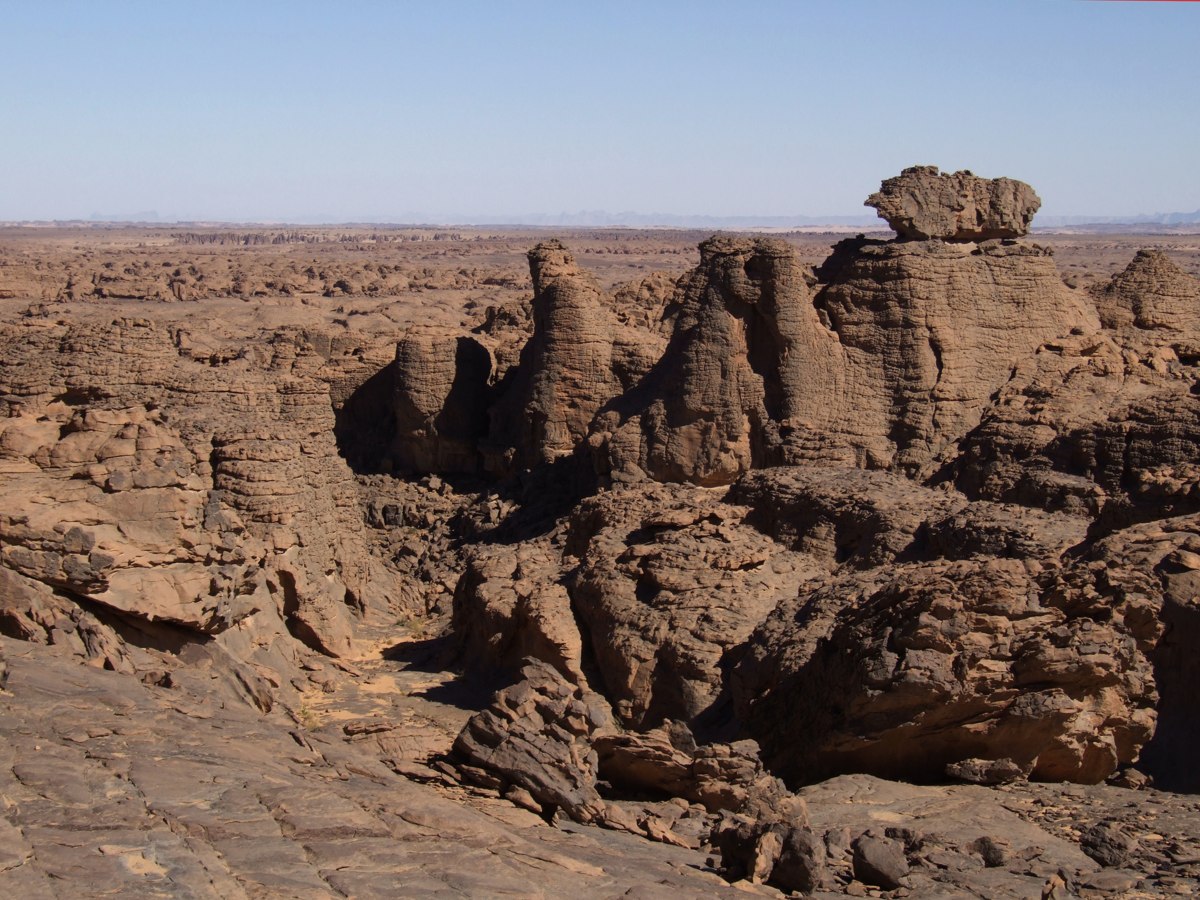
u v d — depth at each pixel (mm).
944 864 18250
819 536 33656
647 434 44531
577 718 21516
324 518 40312
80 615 24703
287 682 31703
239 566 29141
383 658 37031
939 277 43281
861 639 23578
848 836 19031
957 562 24516
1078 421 36625
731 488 37500
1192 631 22906
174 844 14609
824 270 48125
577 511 38656
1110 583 22891
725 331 43469
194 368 42062
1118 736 22609
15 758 16797
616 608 30578
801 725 24828
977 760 22516
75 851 14211
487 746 20812
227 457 35062
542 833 18422
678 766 22516
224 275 149500
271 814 15883
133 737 18234
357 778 18484
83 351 39531
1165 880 17516
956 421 42500
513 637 33031
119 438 27203
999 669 22156
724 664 28172
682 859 18422
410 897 14148
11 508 25484
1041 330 44688
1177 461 32688
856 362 43438
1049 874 17875
